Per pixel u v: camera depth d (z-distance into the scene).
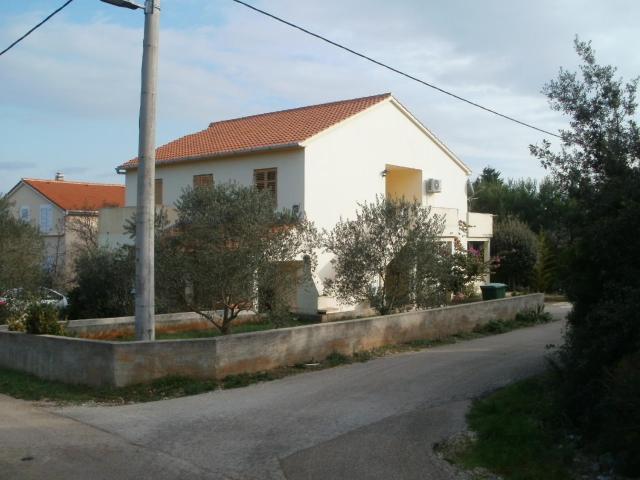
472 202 41.69
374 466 6.25
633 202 6.93
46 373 10.80
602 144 8.18
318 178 20.91
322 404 8.73
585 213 7.76
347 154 22.05
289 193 20.75
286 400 8.98
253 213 12.31
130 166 26.27
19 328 11.95
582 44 8.75
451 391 9.44
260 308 13.14
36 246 18.08
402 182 26.16
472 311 16.33
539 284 27.94
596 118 8.52
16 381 10.63
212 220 12.10
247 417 8.08
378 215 16.73
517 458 6.40
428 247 16.27
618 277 7.25
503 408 8.17
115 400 9.27
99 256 18.91
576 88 8.70
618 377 6.07
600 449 6.32
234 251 12.02
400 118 24.52
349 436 7.23
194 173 23.61
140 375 9.79
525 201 39.91
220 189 12.64
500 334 16.12
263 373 10.63
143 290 10.56
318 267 20.14
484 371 10.89
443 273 16.56
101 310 18.11
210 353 10.11
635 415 5.77
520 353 12.75
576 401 7.18
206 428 7.61
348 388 9.70
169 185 24.55
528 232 30.14
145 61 10.58
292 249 13.01
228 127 27.03
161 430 7.55
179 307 12.78
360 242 16.59
